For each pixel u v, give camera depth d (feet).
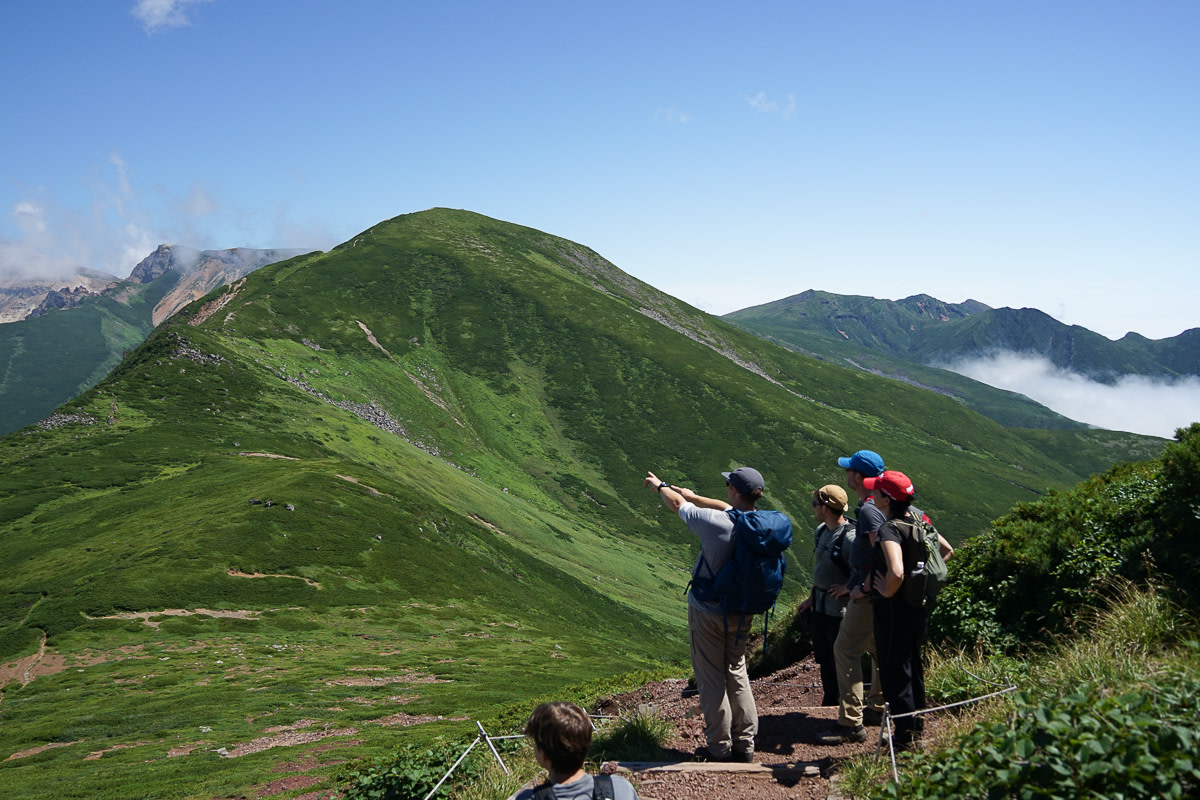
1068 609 25.67
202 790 70.64
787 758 20.06
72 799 73.26
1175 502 25.03
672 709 30.40
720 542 18.53
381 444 394.73
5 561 216.13
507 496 429.79
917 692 18.40
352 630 194.90
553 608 271.90
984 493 613.93
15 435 317.63
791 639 37.83
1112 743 11.27
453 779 25.29
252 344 495.00
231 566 213.66
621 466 522.47
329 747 87.97
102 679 145.07
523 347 633.61
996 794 11.84
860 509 19.20
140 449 313.53
